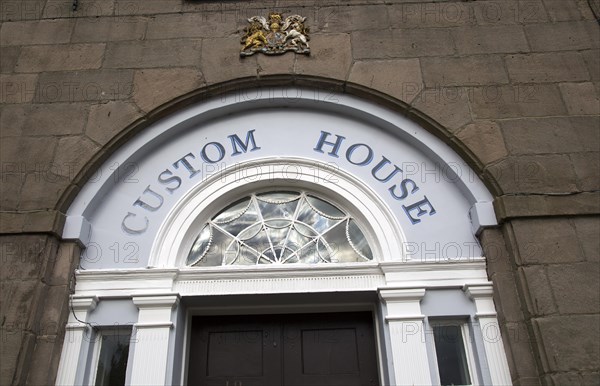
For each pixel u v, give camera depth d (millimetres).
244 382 4391
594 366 3773
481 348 4102
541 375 3830
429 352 4133
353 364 4449
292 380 4395
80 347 4102
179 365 4246
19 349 3881
